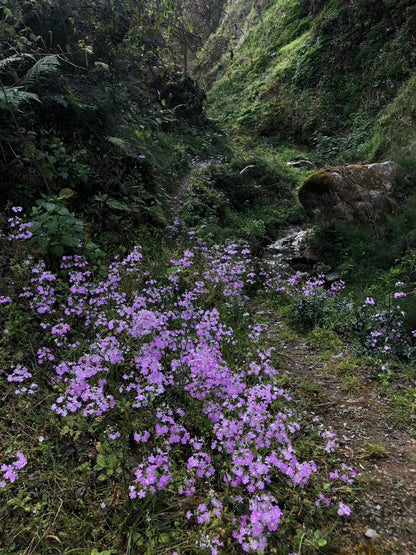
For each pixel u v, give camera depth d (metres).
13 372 2.80
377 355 3.85
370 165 7.93
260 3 26.86
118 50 8.35
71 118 5.64
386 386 3.43
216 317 3.59
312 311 4.68
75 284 3.52
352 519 2.20
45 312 3.41
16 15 5.73
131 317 3.64
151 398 2.61
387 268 5.96
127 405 2.71
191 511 2.18
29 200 4.45
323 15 19.22
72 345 3.14
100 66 7.68
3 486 2.00
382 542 2.07
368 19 16.81
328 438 2.78
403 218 6.78
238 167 11.69
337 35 17.95
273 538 2.05
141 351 3.03
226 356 3.61
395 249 6.10
